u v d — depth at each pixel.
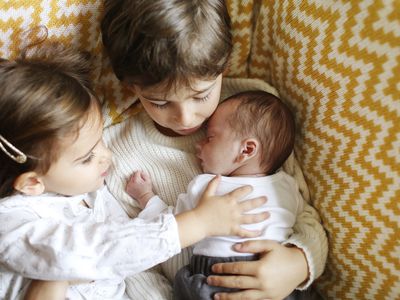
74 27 0.83
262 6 0.87
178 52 0.70
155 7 0.70
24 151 0.73
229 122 0.87
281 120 0.86
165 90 0.74
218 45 0.74
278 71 0.89
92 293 0.82
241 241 0.81
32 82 0.72
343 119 0.75
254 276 0.77
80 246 0.71
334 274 0.88
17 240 0.71
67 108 0.72
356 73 0.71
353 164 0.76
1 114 0.71
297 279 0.80
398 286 0.75
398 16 0.62
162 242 0.74
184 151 0.96
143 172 0.94
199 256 0.83
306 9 0.76
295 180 0.90
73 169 0.77
